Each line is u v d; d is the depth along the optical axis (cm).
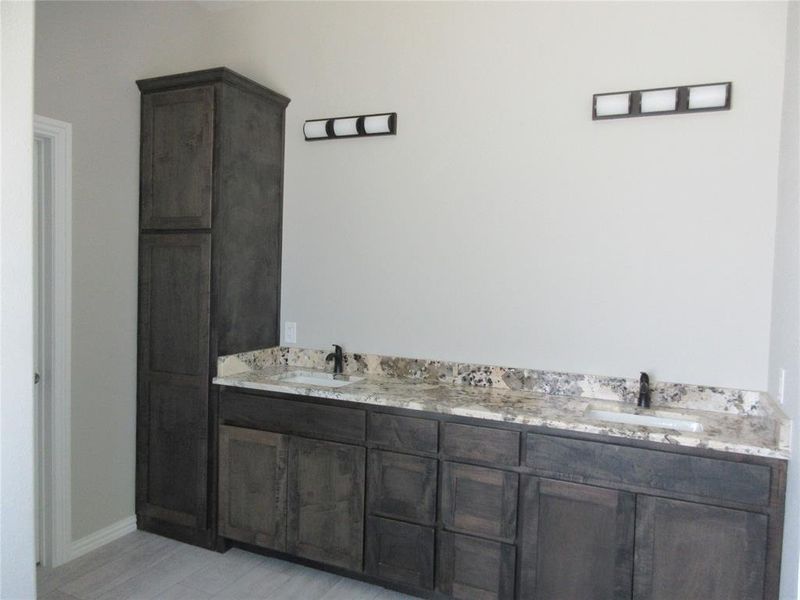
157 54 303
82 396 270
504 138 267
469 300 277
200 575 257
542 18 258
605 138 248
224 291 278
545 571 214
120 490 292
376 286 297
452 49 277
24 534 120
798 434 171
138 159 294
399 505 237
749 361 227
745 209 226
